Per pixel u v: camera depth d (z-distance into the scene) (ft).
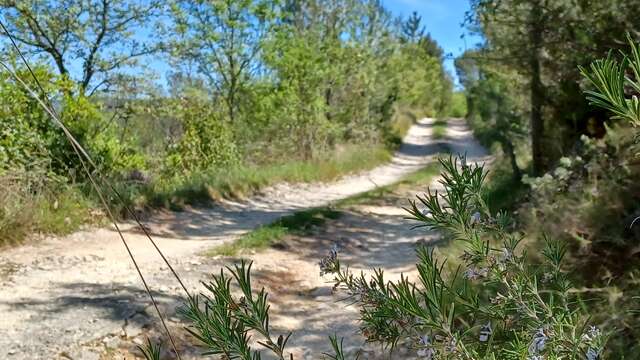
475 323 5.59
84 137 35.58
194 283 21.86
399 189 59.31
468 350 5.13
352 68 90.12
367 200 50.24
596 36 24.25
